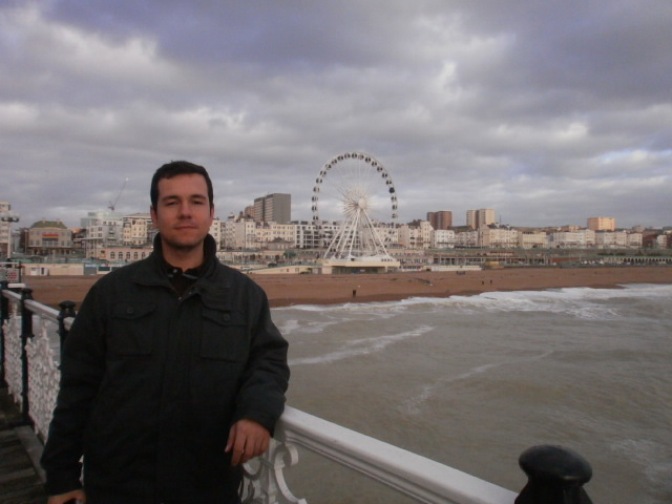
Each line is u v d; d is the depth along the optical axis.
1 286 5.95
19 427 4.70
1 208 116.50
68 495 1.97
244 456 1.74
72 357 2.01
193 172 2.18
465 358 20.31
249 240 146.62
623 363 19.50
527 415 13.20
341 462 1.65
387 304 48.31
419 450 10.95
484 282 70.19
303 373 17.34
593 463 10.38
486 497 1.22
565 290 70.62
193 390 1.86
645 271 96.06
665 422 12.86
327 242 161.00
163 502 1.84
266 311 2.16
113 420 1.86
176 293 1.98
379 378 16.75
